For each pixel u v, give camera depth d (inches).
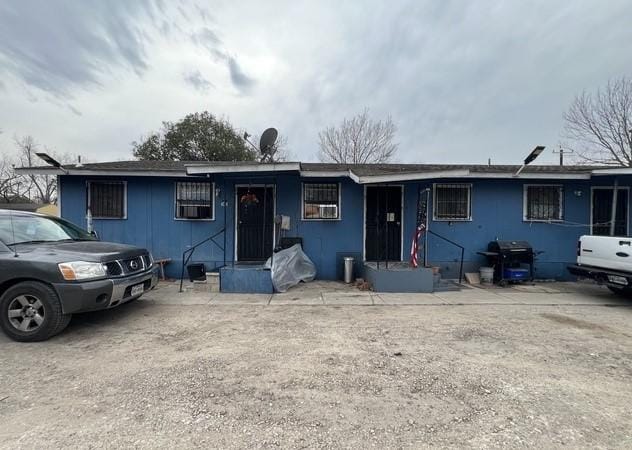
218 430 100.8
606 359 154.3
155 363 147.9
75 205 348.5
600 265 272.7
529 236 364.2
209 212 359.6
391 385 128.6
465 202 364.5
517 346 169.8
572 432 100.4
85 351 161.3
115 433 99.0
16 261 174.1
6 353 159.0
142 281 213.2
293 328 197.2
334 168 358.0
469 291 303.0
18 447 92.3
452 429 101.6
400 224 363.6
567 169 356.2
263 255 362.6
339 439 96.7
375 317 220.5
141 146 1029.8
